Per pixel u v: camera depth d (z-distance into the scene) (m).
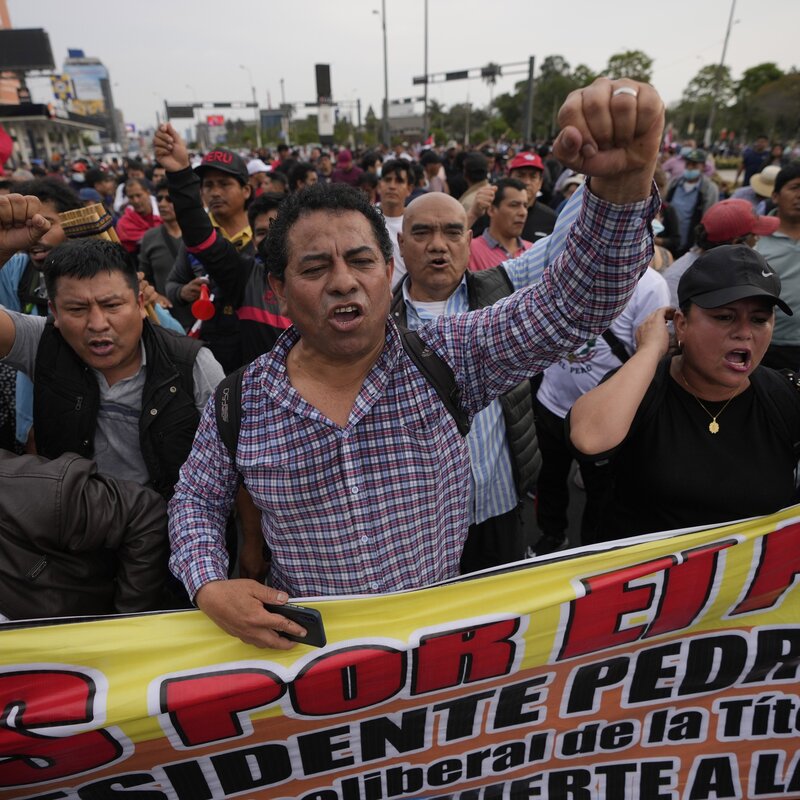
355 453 1.25
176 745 1.40
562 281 1.16
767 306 1.47
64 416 1.79
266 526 1.39
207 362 1.87
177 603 1.90
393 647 1.39
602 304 1.15
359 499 1.27
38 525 1.39
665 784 1.73
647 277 2.77
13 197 1.51
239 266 2.83
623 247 1.07
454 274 2.40
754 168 13.63
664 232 5.73
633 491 1.72
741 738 1.71
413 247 2.38
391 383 1.25
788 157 17.48
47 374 1.78
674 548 1.48
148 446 1.82
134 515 1.52
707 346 1.50
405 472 1.28
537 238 5.40
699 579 1.51
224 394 1.31
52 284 1.62
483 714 1.54
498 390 1.33
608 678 1.57
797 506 1.50
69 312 1.62
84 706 1.32
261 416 1.27
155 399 1.80
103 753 1.38
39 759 1.35
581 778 1.69
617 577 1.46
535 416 3.17
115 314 1.63
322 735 1.46
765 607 1.57
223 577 1.32
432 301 2.48
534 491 3.93
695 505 1.63
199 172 3.45
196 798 1.49
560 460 3.14
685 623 1.55
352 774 1.54
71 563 1.47
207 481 1.38
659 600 1.51
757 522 1.51
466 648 1.43
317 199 1.12
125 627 1.35
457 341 1.29
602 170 0.94
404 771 1.57
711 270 1.48
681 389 1.65
